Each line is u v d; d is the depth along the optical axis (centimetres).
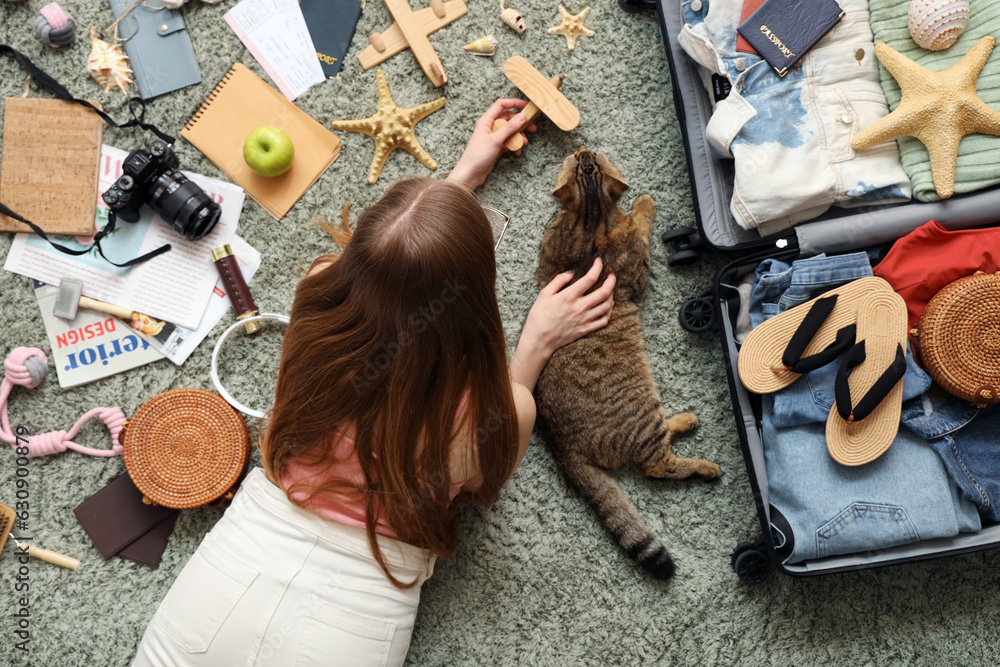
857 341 115
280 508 98
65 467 137
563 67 142
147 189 129
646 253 131
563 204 130
